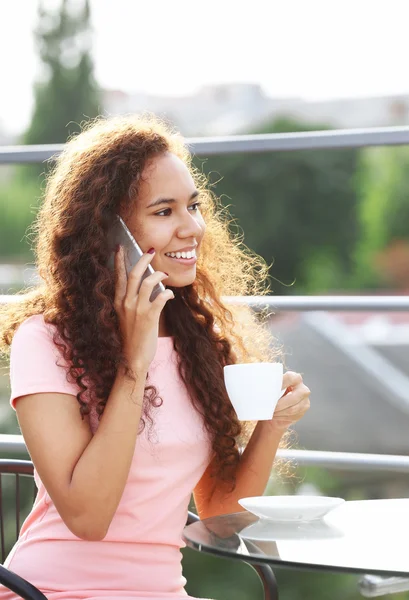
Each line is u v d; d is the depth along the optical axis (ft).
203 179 8.59
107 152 7.20
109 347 6.82
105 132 7.40
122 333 6.88
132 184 7.05
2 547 7.96
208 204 8.54
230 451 7.48
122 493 6.44
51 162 10.85
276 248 79.41
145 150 7.15
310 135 10.33
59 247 7.22
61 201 7.29
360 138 10.20
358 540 5.83
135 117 7.82
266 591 7.23
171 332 7.71
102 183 7.09
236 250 8.76
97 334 6.84
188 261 7.23
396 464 9.68
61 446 6.52
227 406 7.47
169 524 6.97
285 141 10.39
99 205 7.04
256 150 10.50
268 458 7.55
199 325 7.86
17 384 6.70
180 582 6.98
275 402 6.79
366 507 6.87
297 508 6.18
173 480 6.98
